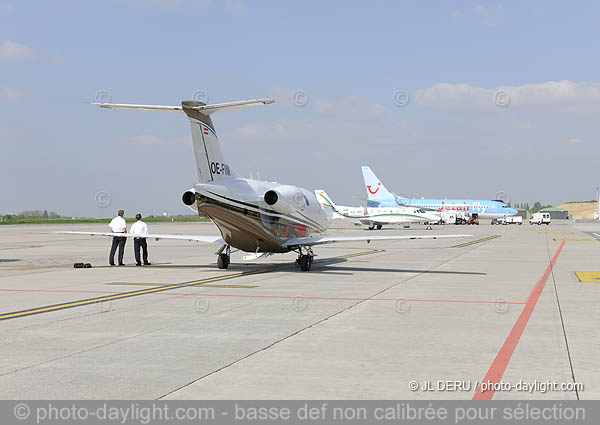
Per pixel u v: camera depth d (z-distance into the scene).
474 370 7.15
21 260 26.52
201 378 6.84
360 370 7.16
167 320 10.77
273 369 7.23
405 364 7.45
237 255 30.12
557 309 12.02
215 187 18.89
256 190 20.67
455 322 10.51
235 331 9.68
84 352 8.17
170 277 18.81
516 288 15.67
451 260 26.05
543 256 28.30
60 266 23.23
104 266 23.28
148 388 6.46
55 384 6.62
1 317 11.12
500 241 44.50
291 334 9.41
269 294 14.55
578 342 8.76
